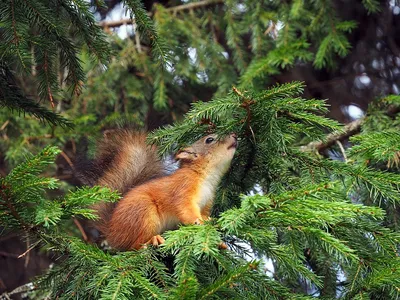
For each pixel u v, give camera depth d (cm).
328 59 1410
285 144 894
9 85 920
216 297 666
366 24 1609
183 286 609
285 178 923
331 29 1375
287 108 840
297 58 1525
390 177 862
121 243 962
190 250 714
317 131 870
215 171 989
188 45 1481
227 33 1455
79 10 890
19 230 737
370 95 1608
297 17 1383
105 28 1548
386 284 766
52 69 903
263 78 1373
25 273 1495
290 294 734
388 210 1048
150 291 692
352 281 806
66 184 1388
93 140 1127
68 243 746
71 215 728
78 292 761
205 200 995
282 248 759
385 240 816
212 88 1558
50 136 1416
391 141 874
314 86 1611
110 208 997
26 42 849
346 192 892
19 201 696
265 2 1446
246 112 849
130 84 1495
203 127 890
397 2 1536
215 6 1532
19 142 1395
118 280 701
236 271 655
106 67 934
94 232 1396
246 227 715
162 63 934
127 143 1084
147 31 922
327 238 719
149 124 1122
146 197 974
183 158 991
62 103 1512
